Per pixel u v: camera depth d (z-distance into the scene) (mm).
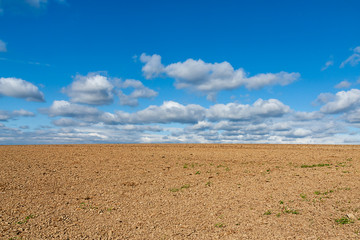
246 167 16359
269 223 7270
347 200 8914
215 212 8266
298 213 7926
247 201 9234
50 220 7809
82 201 9648
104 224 7516
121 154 23031
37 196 10258
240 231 6840
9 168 15859
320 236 6398
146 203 9367
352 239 6184
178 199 9781
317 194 9758
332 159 18844
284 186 11086
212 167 16562
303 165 16484
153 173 14805
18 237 6668
